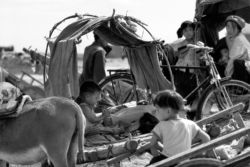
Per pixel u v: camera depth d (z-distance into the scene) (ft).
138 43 23.00
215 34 32.58
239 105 19.07
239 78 28.07
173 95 15.75
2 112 15.71
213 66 26.12
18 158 16.01
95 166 20.61
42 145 15.48
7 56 87.76
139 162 21.75
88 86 19.71
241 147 19.75
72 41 19.36
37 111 15.61
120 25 21.61
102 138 19.53
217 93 25.72
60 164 15.46
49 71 20.33
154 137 15.66
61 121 15.51
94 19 20.98
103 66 30.60
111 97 29.35
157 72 23.47
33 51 30.22
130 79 28.19
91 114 19.62
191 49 25.80
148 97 24.11
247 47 28.89
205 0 29.48
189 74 27.27
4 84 17.65
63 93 19.74
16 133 15.69
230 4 31.78
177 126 15.43
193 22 29.22
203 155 16.30
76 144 16.05
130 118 20.47
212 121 19.58
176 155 14.39
